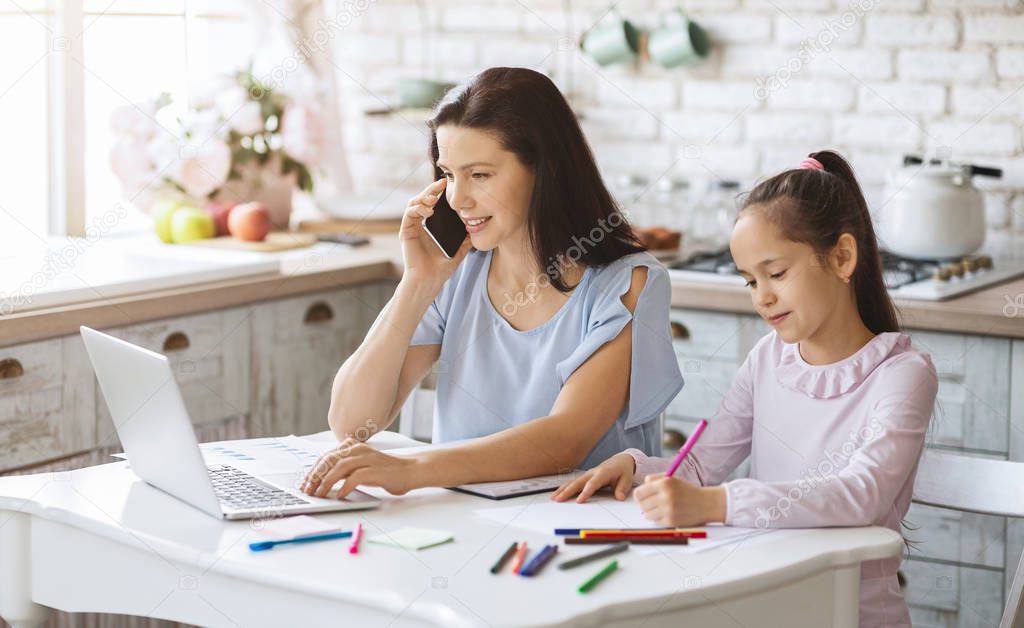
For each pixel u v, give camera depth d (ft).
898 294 7.98
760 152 10.36
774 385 5.57
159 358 4.40
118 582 4.55
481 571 4.02
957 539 7.94
